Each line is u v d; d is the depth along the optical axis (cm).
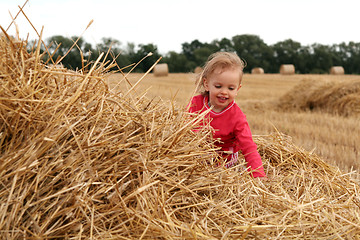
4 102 147
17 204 134
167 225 155
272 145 295
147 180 162
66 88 168
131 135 180
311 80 1023
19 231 131
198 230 153
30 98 154
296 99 1020
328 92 928
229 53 272
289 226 162
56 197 145
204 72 276
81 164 155
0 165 138
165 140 184
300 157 281
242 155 268
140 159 168
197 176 192
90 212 149
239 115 274
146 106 215
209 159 215
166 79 2564
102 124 173
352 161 425
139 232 149
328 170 269
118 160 165
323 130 634
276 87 2258
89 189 155
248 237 158
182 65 4816
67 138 159
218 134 275
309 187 220
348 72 7362
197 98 293
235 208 183
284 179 234
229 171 213
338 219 179
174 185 173
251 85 2448
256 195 192
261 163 254
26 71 161
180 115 203
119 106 178
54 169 149
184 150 189
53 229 141
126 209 152
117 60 258
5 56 158
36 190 141
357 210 196
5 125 148
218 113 275
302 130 641
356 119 756
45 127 154
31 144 146
